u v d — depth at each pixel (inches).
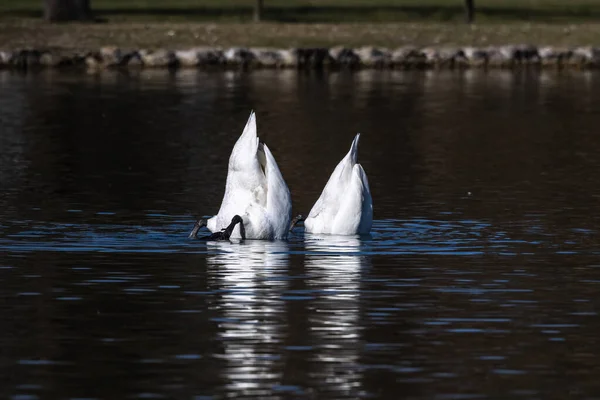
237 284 552.7
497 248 642.8
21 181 871.7
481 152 1045.8
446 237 673.6
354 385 410.9
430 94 1503.4
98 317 495.5
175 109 1327.5
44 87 1533.0
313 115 1291.8
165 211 756.6
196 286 548.4
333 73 1793.8
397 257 616.1
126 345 455.8
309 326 482.0
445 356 443.8
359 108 1357.0
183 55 1857.8
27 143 1069.8
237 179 663.8
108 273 574.9
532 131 1183.6
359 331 475.8
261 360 437.7
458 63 1902.1
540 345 458.6
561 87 1592.0
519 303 522.0
